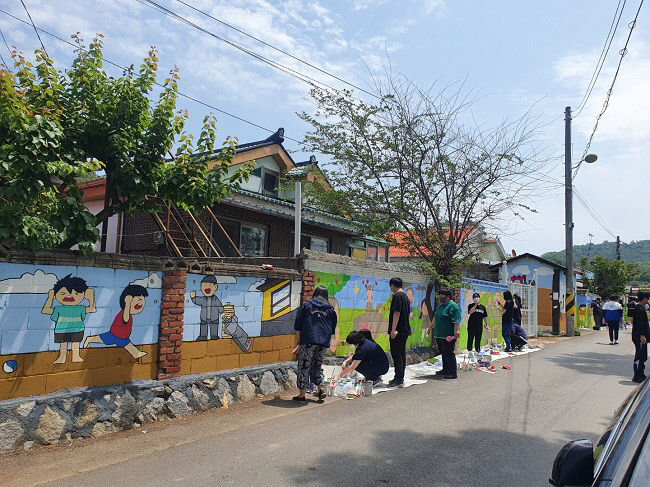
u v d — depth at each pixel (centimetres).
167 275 596
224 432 539
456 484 418
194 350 634
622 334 2327
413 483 417
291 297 799
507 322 1344
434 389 806
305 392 725
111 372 539
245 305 714
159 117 613
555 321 2161
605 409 698
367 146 1221
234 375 674
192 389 611
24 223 473
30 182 469
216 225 1343
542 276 2388
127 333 555
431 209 1215
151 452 471
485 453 498
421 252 1267
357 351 806
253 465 445
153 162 614
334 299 898
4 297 453
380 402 704
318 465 449
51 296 487
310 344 688
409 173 1209
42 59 562
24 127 461
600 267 3900
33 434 454
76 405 491
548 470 459
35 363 473
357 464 455
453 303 916
